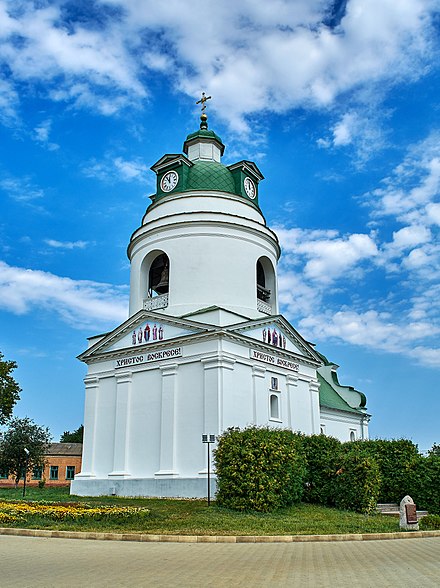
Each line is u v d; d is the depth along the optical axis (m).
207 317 29.94
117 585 9.29
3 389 47.28
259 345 31.22
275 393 32.28
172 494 28.17
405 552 14.04
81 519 19.14
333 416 44.53
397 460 29.69
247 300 33.75
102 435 32.88
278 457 23.23
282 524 19.27
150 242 35.09
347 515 22.86
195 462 28.12
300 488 24.64
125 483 30.41
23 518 19.36
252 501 22.11
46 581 9.65
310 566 11.59
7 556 12.82
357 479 24.58
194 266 33.44
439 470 28.30
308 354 35.66
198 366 29.42
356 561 12.39
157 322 31.78
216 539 16.19
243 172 37.59
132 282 36.31
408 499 19.77
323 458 26.00
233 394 28.94
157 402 30.69
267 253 36.19
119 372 32.81
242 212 35.75
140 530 17.34
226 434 24.33
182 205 35.16
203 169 36.91
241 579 9.95
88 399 34.12
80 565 11.48
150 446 30.28
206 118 41.38
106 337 33.75
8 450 49.59
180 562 12.01
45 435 52.00
